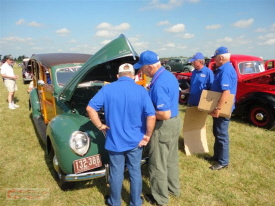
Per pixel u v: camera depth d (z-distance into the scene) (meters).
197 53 4.38
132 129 2.48
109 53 2.99
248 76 6.52
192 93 4.54
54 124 3.12
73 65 4.36
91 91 4.39
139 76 4.04
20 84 14.38
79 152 2.75
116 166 2.59
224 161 3.76
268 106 5.63
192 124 4.43
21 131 5.55
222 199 3.04
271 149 4.59
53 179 3.49
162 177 2.78
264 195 3.12
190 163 4.01
